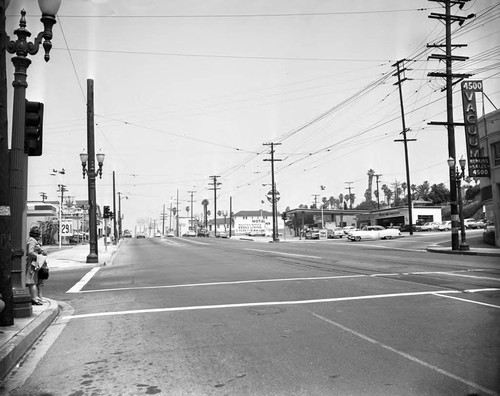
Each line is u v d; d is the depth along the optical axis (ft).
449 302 31.35
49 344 23.22
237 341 22.44
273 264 65.72
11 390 16.62
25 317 27.81
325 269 56.34
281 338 22.76
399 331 23.56
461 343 21.03
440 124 89.56
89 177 80.53
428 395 15.06
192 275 53.62
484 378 16.52
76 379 17.63
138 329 25.73
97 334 24.99
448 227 211.82
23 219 29.35
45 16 28.58
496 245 96.17
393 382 16.31
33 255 32.99
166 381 17.04
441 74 89.56
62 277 56.95
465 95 93.35
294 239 213.25
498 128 92.73
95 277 55.98
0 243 25.03
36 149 30.40
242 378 17.13
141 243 181.16
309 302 32.53
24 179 29.63
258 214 440.86
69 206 204.54
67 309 33.37
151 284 46.19
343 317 27.20
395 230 160.66
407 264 61.26
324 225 251.19
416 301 32.01
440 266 57.82
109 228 284.20
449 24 90.33
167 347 21.72
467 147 92.17
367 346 20.95
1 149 24.47
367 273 50.26
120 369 18.67
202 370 18.21
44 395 16.03
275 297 35.19
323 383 16.39
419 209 237.25
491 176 95.96
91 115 82.02
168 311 30.73
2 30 24.48
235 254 92.53
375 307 30.09
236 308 31.04
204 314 29.32
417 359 18.88
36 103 30.68
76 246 148.56
